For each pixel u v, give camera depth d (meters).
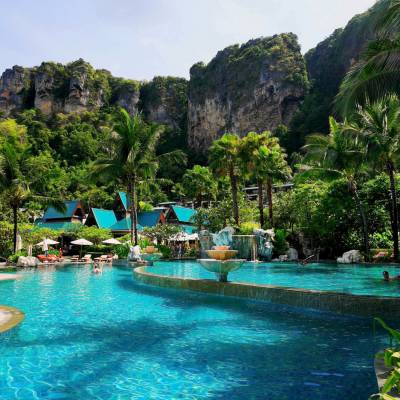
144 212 55.16
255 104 120.06
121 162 32.97
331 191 31.44
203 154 129.00
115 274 21.00
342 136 27.36
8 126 85.00
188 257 34.88
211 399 4.22
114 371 5.17
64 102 139.38
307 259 29.83
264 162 35.84
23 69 147.38
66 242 46.25
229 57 135.38
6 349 6.21
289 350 6.07
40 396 4.32
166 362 5.53
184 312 9.39
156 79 154.75
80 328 7.70
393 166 26.94
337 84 103.69
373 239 30.75
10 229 33.97
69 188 83.31
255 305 10.18
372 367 5.18
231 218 39.16
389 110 23.48
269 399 4.19
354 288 13.64
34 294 12.80
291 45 125.31
